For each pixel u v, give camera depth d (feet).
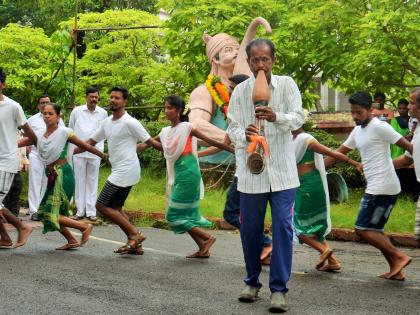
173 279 20.26
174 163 24.03
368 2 41.11
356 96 21.22
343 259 24.73
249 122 17.30
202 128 38.75
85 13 70.95
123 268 21.85
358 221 21.29
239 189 17.31
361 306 17.35
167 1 48.83
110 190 24.16
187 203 23.84
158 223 32.94
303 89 47.14
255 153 16.67
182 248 26.66
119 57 67.00
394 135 20.72
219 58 40.55
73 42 44.57
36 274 20.58
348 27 41.60
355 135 21.80
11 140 24.13
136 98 65.36
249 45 16.84
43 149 24.45
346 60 41.22
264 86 16.42
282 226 16.79
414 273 22.06
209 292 18.60
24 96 63.46
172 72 54.54
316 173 22.00
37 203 34.19
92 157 33.73
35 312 16.38
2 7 78.59
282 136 17.12
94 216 33.94
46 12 74.74
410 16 36.47
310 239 22.12
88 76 66.64
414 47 38.40
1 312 16.34
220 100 39.65
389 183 20.93
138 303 17.28
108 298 17.76
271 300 16.71
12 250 24.77
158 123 50.85
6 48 61.82
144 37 65.21
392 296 18.54
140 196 38.83
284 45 45.09
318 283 20.18
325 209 21.95
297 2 44.42
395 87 42.27
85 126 33.81
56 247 25.86
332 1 41.01
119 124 24.34
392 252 20.88
